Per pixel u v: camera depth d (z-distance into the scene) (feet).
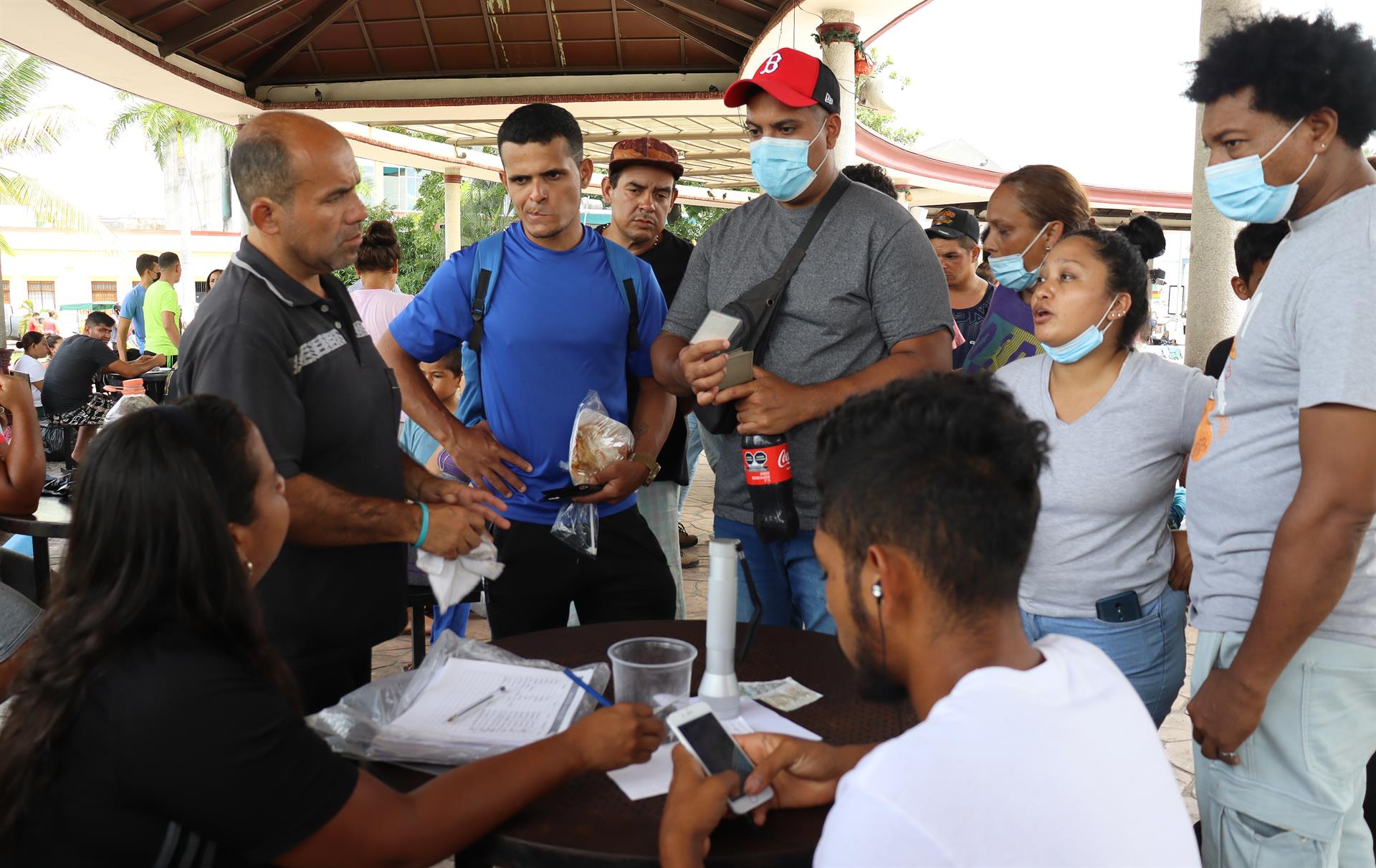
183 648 3.90
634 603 8.99
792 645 6.65
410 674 5.85
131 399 10.73
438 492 7.18
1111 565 6.72
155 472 3.94
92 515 3.97
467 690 5.58
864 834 2.82
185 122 89.51
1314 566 4.95
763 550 8.45
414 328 8.87
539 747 4.45
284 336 6.29
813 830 4.32
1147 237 9.70
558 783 4.43
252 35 27.17
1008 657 3.25
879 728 5.30
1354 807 5.67
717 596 5.31
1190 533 6.02
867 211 7.95
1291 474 5.38
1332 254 5.03
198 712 3.76
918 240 7.93
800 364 8.04
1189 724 11.44
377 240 14.10
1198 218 16.94
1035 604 7.01
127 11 23.85
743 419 7.34
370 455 6.88
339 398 6.63
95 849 3.80
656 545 9.16
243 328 6.09
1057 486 6.76
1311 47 4.97
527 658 6.34
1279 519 5.41
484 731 5.06
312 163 6.24
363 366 6.87
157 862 3.83
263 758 3.82
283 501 4.66
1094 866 2.82
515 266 8.71
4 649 7.23
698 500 25.13
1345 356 4.85
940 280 8.03
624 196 12.24
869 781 2.90
